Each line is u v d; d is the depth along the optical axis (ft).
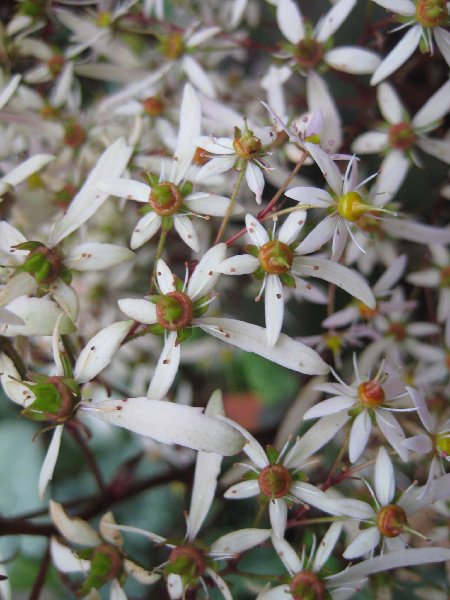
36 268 0.22
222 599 0.28
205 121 0.27
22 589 0.31
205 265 0.21
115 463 0.35
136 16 0.31
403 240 0.32
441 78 0.31
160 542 0.22
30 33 0.31
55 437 0.21
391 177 0.28
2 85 0.29
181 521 0.33
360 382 0.23
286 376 0.36
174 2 0.34
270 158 0.28
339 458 0.23
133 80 0.31
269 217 0.22
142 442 0.35
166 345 0.21
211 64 0.32
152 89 0.30
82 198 0.23
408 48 0.26
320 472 0.27
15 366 0.22
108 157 0.23
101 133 0.29
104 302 0.30
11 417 0.34
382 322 0.29
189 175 0.23
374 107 0.31
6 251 0.22
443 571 0.28
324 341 0.29
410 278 0.31
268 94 0.29
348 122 0.34
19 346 0.23
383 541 0.22
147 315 0.21
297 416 0.28
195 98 0.23
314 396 0.28
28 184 0.28
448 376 0.30
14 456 0.36
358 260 0.30
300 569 0.22
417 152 0.30
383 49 0.30
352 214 0.21
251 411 0.36
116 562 0.23
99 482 0.28
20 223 0.27
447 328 0.30
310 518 0.25
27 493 0.35
